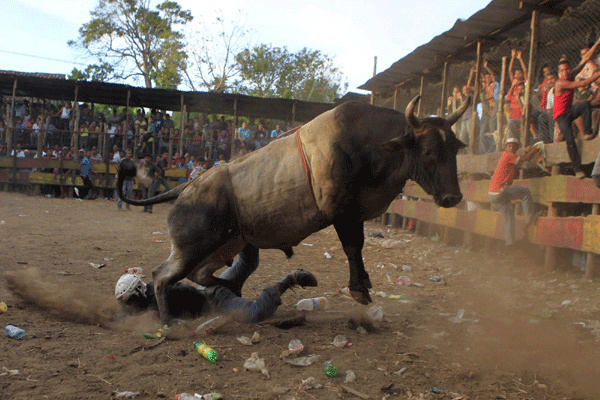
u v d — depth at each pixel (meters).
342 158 4.13
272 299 4.51
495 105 10.64
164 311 4.44
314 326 4.52
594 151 6.77
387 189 4.30
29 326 4.20
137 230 11.43
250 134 20.83
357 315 4.48
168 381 3.16
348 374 3.31
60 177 19.30
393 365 3.57
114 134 19.89
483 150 10.96
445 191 3.98
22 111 21.80
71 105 21.59
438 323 4.77
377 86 16.62
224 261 4.69
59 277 6.17
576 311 5.39
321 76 38.56
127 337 4.03
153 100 21.64
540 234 7.68
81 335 4.04
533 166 8.48
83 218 13.23
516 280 7.16
